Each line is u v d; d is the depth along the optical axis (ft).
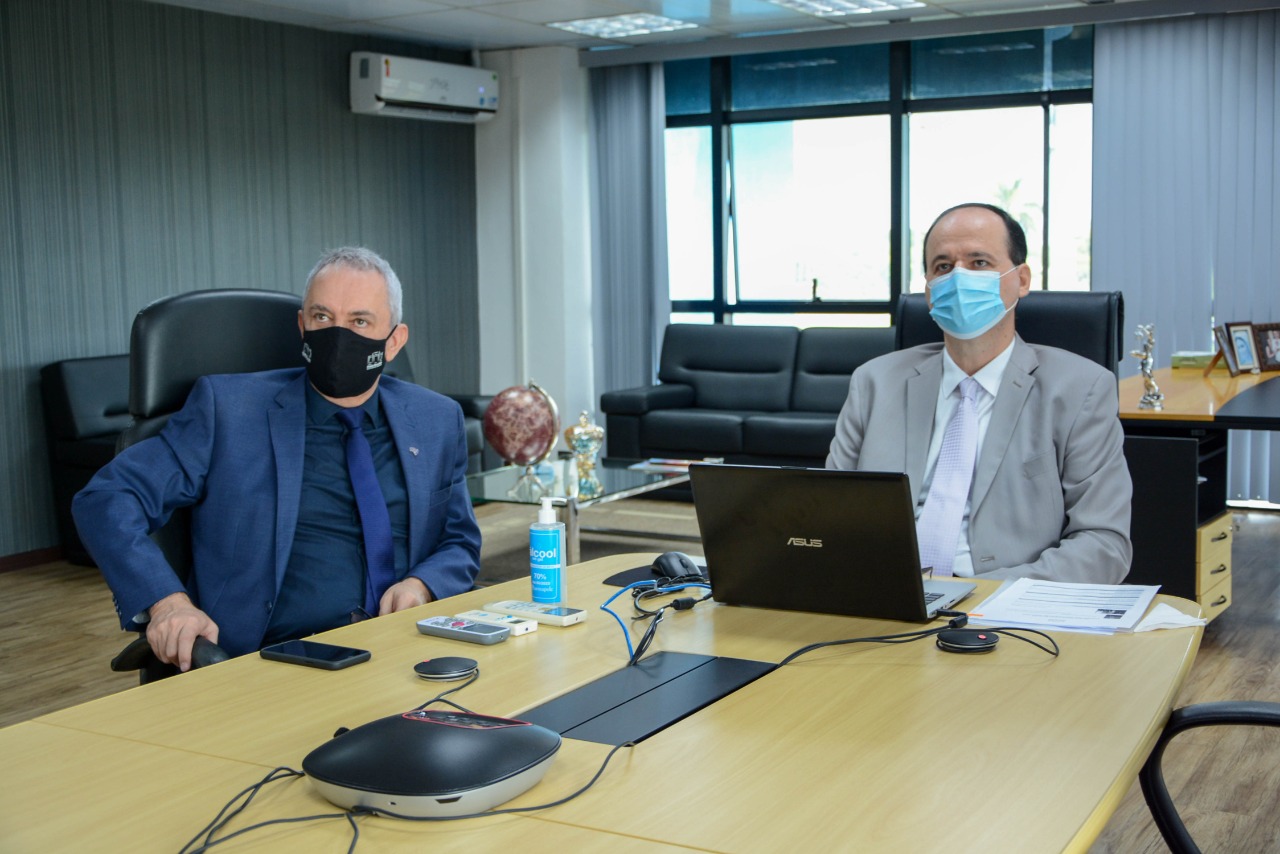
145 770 4.10
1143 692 4.67
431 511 7.63
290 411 7.37
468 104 25.25
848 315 25.02
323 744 4.06
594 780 3.89
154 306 7.59
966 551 7.68
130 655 6.75
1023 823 3.50
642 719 4.47
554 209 26.13
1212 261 21.44
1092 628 5.57
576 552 15.25
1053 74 22.74
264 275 22.26
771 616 6.00
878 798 3.70
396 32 23.68
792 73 24.95
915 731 4.29
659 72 25.44
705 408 23.41
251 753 4.24
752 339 23.48
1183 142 21.42
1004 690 4.73
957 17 22.26
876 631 5.65
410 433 7.66
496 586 6.88
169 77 20.39
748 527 5.97
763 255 25.81
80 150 19.04
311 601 7.29
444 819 3.62
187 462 7.13
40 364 18.57
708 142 25.89
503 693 4.85
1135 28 21.56
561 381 26.58
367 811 3.65
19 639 14.46
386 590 7.41
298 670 5.26
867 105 24.21
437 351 26.30
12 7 18.02
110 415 18.45
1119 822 8.80
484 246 27.09
